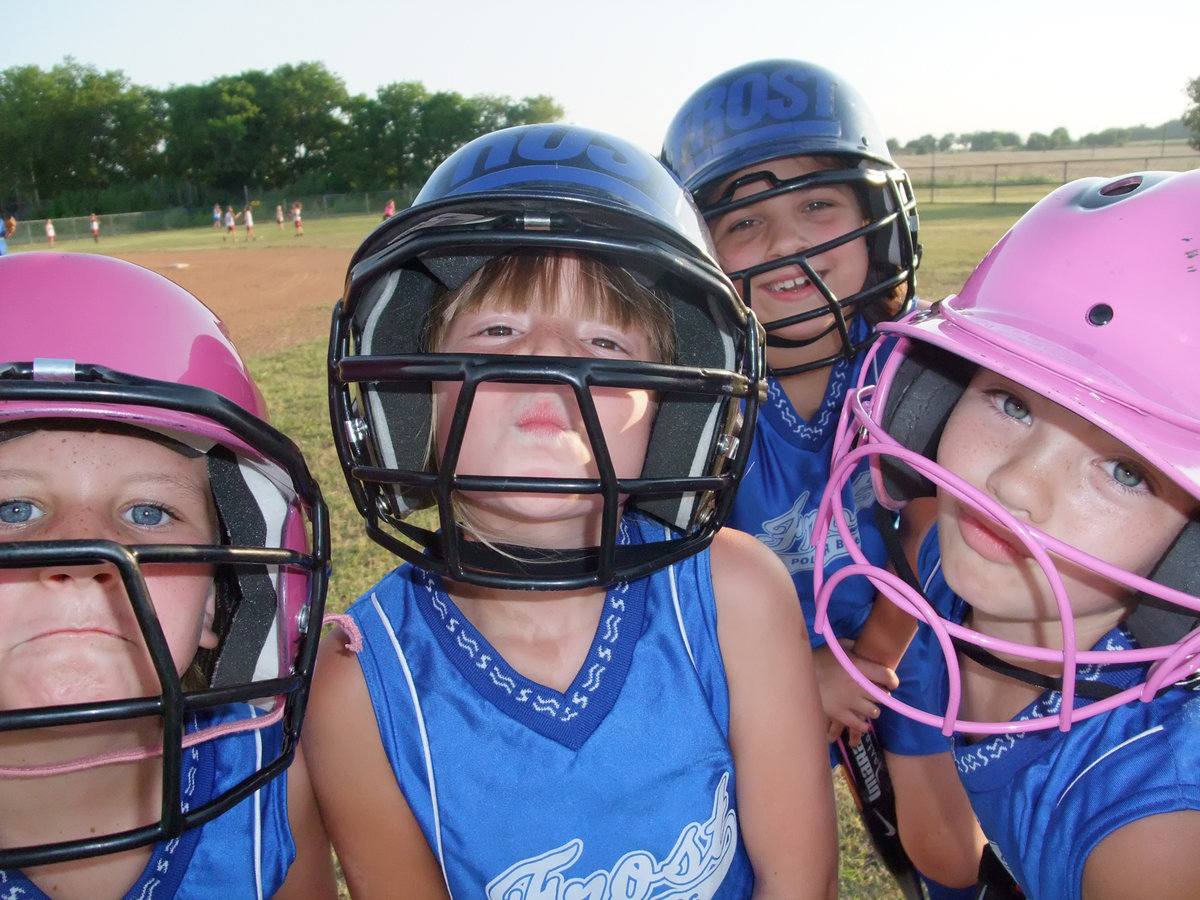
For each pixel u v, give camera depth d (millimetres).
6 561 960
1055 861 1434
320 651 1493
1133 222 1298
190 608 1243
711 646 1454
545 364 1140
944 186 38281
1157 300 1249
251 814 1382
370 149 65188
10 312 1114
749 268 2328
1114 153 54781
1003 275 1427
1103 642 1484
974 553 1410
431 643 1438
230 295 16984
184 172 64188
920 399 1690
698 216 1459
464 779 1381
